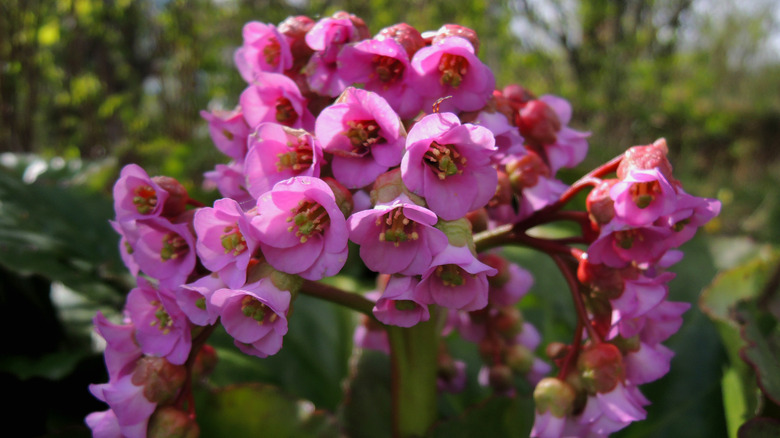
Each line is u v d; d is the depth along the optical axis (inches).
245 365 11.6
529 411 10.0
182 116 32.7
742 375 10.3
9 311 11.5
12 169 14.6
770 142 97.1
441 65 7.5
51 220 13.2
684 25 55.2
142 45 37.6
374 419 10.5
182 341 7.4
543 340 13.0
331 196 6.7
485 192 7.1
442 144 7.0
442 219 7.1
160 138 30.5
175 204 7.9
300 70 8.5
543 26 50.9
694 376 11.2
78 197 14.1
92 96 30.3
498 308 10.4
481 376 11.1
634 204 7.2
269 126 7.3
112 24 32.8
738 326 10.1
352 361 11.0
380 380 10.9
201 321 7.1
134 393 7.5
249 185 7.4
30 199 13.4
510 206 8.8
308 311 13.1
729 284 11.6
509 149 7.9
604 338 7.9
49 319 11.9
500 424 9.4
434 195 6.9
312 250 7.0
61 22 27.5
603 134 53.4
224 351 11.7
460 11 35.6
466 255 6.9
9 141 23.6
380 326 10.4
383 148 7.1
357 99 7.0
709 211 7.3
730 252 14.5
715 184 82.0
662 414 10.9
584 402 7.7
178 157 26.4
